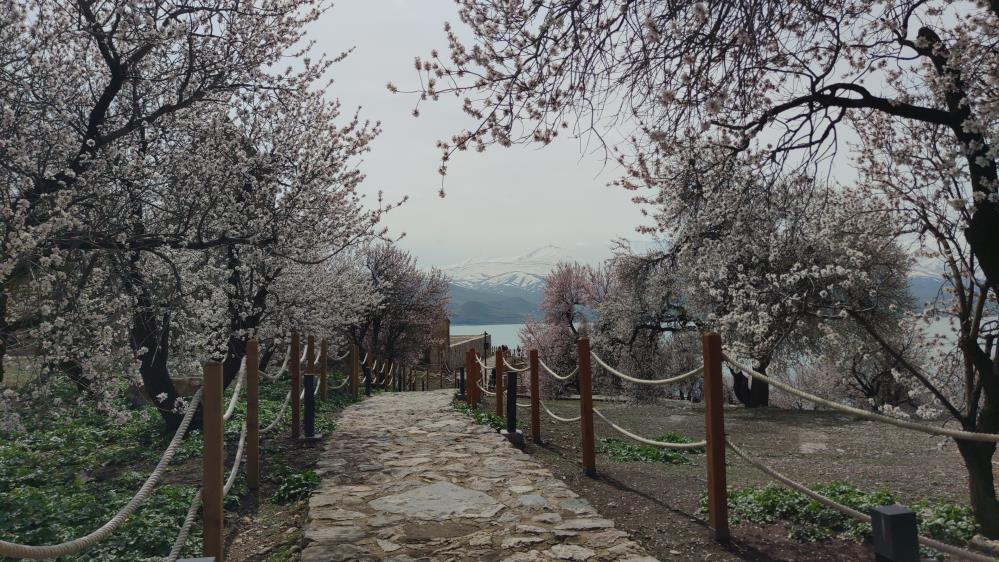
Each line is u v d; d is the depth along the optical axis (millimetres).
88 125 8156
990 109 4527
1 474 7023
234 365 11234
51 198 7117
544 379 26984
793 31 5562
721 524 5234
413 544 5125
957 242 5949
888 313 15031
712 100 5082
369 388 18109
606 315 22781
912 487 7395
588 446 7742
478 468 7770
